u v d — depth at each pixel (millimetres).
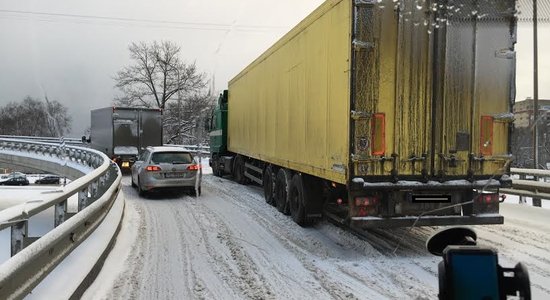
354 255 7168
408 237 8367
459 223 6926
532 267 6398
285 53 10141
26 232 4465
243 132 14766
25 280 3877
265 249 7520
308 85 8586
